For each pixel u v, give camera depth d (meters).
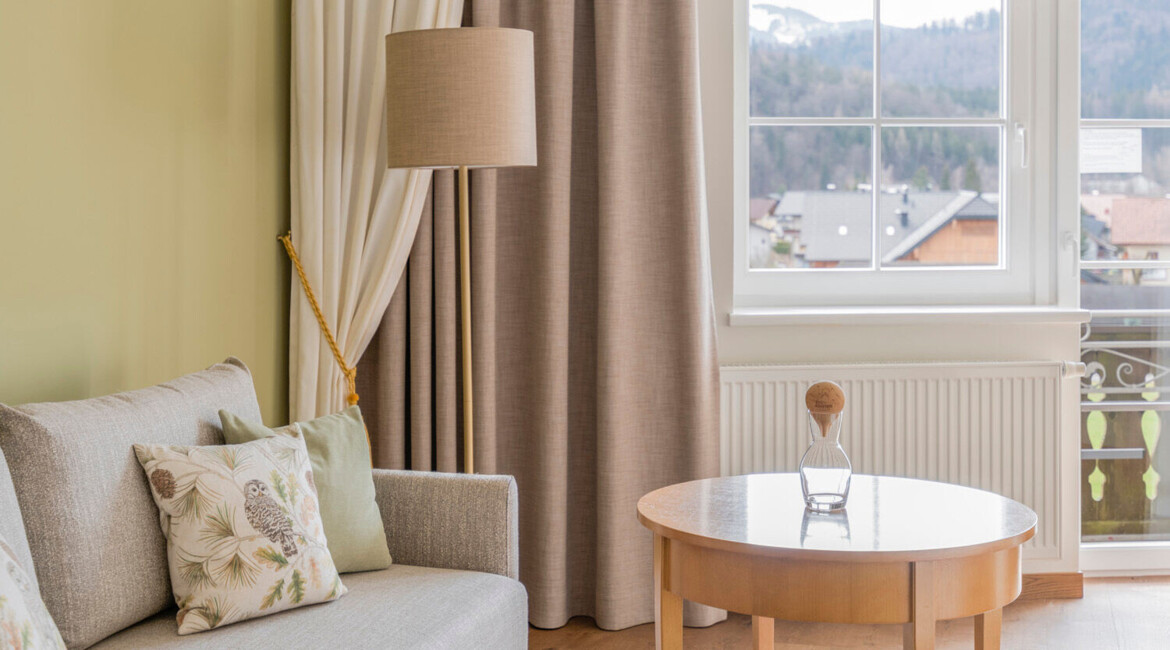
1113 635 3.18
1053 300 3.71
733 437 3.48
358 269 3.12
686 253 3.29
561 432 3.30
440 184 3.25
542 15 3.24
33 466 1.81
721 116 3.50
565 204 3.28
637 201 3.33
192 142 2.66
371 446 3.36
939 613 1.93
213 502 1.98
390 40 2.75
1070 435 3.55
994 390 3.50
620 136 3.26
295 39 3.08
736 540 1.97
